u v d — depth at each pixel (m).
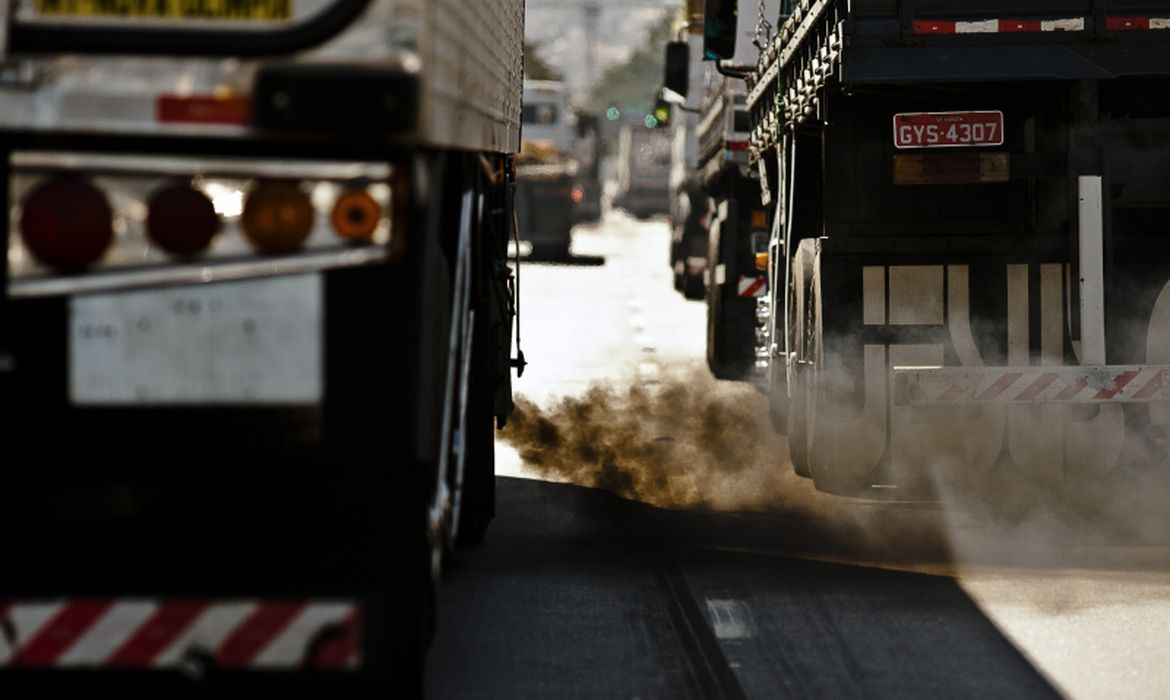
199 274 15.27
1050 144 32.78
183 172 15.20
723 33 46.66
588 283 123.69
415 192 15.30
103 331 15.28
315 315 15.39
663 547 30.97
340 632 15.41
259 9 14.89
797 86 38.66
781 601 26.33
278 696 16.12
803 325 37.53
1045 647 23.39
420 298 15.45
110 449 15.41
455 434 20.16
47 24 14.89
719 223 64.31
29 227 15.07
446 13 16.77
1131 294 33.56
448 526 19.33
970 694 20.98
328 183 15.25
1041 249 34.06
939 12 30.39
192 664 15.39
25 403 15.30
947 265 34.28
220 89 14.85
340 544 15.77
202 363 15.34
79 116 14.87
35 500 15.46
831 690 21.14
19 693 15.81
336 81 14.63
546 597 26.67
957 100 33.00
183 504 15.61
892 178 33.84
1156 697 20.83
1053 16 30.31
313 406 15.45
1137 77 30.69
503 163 30.69
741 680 21.62
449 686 21.31
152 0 14.89
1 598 15.41
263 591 15.59
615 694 20.95
